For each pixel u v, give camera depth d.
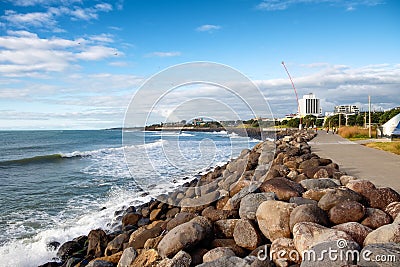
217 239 4.56
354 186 5.23
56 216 8.51
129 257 4.46
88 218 8.03
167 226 5.45
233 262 3.61
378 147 16.95
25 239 6.86
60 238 6.86
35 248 6.43
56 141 41.59
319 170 7.57
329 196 4.80
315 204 4.64
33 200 10.22
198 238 4.27
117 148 28.28
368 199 4.99
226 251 3.96
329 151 14.88
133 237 5.72
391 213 4.43
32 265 5.91
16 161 19.83
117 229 7.24
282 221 4.29
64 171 15.92
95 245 6.14
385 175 8.34
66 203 9.81
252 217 4.91
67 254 6.17
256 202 5.12
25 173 15.62
